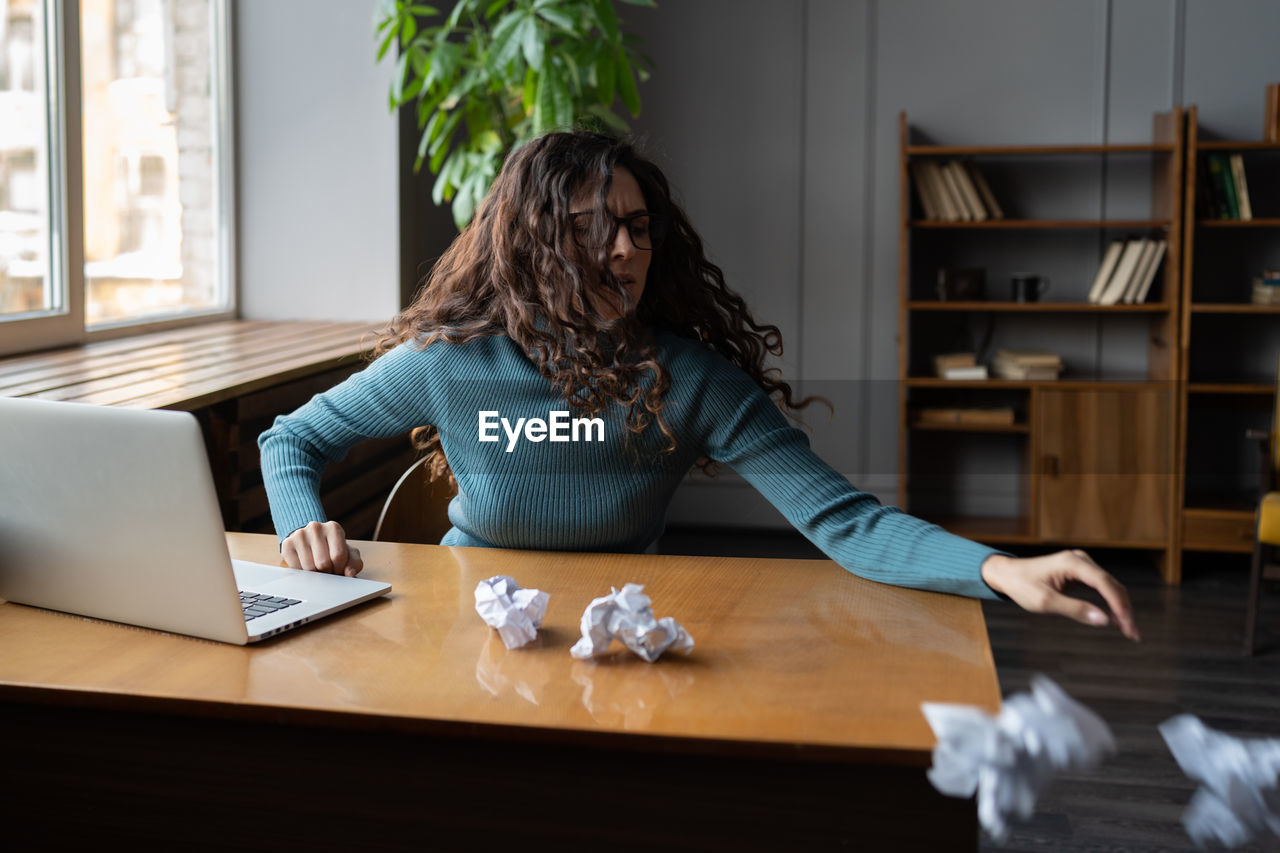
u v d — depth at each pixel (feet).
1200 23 14.55
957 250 15.37
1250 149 14.37
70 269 9.51
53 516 4.15
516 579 4.78
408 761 3.44
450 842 3.45
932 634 4.06
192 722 3.57
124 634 4.09
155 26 11.10
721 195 15.88
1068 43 14.88
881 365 15.78
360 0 12.32
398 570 4.92
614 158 5.08
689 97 15.79
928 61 15.20
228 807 3.58
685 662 3.80
